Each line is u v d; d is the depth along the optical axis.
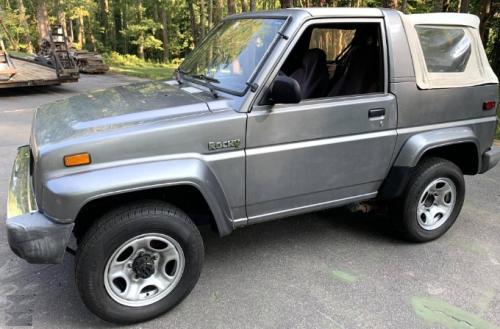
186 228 2.83
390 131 3.50
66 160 2.55
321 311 3.01
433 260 3.67
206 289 3.25
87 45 35.75
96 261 2.63
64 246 2.57
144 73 19.52
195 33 26.97
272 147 3.06
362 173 3.49
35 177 2.67
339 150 3.31
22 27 32.84
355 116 3.31
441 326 2.87
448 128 3.76
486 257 3.73
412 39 3.49
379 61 3.43
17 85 11.66
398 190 3.61
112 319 2.79
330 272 3.48
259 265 3.57
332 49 3.74
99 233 2.62
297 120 3.09
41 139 2.78
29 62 14.99
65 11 30.67
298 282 3.34
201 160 2.84
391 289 3.26
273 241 3.96
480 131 3.97
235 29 3.59
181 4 36.16
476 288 3.29
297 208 3.34
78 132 2.68
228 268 3.53
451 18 3.72
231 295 3.18
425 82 3.55
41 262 2.59
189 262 2.91
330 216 4.47
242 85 3.06
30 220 2.58
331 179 3.37
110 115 2.89
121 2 36.81
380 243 3.94
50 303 3.07
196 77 3.58
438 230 3.94
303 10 3.13
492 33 13.65
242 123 2.92
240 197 3.06
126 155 2.66
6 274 3.40
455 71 3.76
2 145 6.92
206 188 2.83
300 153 3.16
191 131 2.79
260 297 3.16
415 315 2.98
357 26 3.43
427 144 3.57
